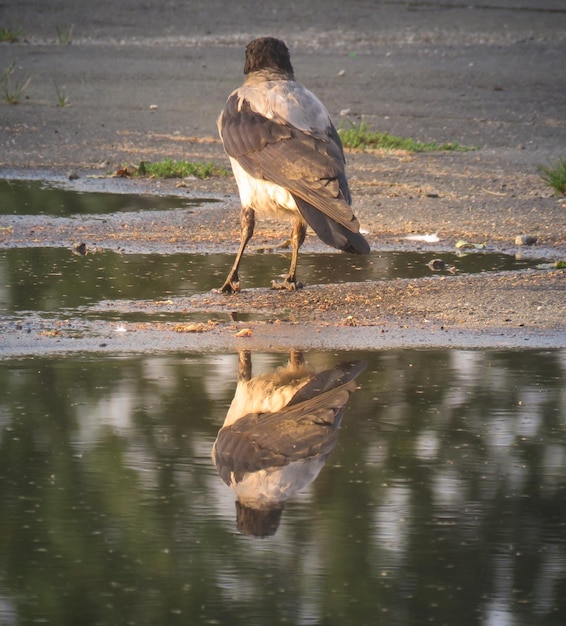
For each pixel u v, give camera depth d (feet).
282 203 41.73
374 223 56.34
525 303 41.86
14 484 25.77
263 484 25.86
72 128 80.79
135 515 24.22
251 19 127.85
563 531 23.88
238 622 20.35
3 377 32.86
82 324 38.58
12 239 51.16
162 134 80.28
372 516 24.44
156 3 131.23
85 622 20.42
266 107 41.34
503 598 21.22
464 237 53.78
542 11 134.31
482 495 25.57
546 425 29.71
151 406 30.78
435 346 36.68
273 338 37.40
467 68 108.27
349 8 132.57
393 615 20.66
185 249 50.62
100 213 57.16
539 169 71.67
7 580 21.74
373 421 29.99
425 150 78.18
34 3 128.98
